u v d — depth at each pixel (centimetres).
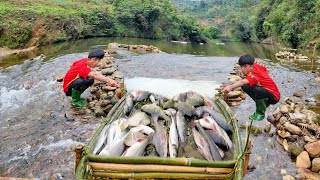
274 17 4144
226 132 520
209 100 659
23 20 2322
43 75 1173
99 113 758
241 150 434
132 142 439
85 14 3378
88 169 369
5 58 1689
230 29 7000
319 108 859
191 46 3616
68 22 2838
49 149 602
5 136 662
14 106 852
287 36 3472
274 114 746
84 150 387
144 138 453
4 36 2120
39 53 1906
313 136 640
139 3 4406
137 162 382
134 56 1688
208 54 2484
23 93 962
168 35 4794
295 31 3447
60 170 530
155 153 433
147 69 1312
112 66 1285
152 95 663
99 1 4400
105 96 834
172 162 384
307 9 3425
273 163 564
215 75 1240
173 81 1062
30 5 2862
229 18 7656
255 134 676
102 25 3766
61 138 646
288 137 633
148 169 383
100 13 3706
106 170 384
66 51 1973
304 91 1057
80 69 727
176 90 934
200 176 388
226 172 393
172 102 601
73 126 702
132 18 4194
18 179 398
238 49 3503
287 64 1714
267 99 628
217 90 946
